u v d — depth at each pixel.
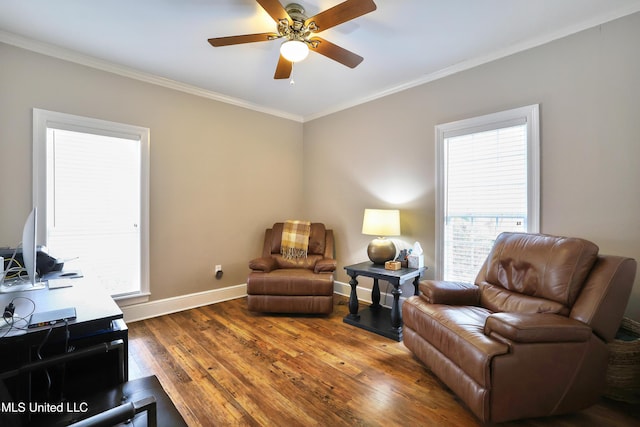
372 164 3.61
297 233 3.71
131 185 3.00
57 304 1.43
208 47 2.54
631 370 1.75
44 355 1.26
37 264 2.04
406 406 1.73
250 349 2.40
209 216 3.52
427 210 3.10
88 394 1.30
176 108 3.25
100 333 1.34
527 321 1.54
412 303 2.22
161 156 3.15
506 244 2.26
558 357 1.54
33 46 2.44
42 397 1.24
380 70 2.96
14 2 1.95
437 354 1.89
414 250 3.01
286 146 4.30
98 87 2.76
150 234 3.09
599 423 1.60
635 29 1.99
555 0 1.95
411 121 3.23
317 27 1.92
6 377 0.96
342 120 3.94
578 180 2.22
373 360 2.24
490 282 2.28
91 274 2.12
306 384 1.94
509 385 1.48
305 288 3.06
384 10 2.05
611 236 2.09
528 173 2.43
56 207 2.60
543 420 1.63
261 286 3.09
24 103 2.42
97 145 2.80
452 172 2.93
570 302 1.75
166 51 2.60
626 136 2.04
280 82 3.24
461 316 1.88
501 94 2.59
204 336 2.64
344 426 1.57
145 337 2.61
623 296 1.67
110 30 2.29
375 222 3.10
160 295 3.16
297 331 2.76
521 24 2.22
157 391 1.17
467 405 1.62
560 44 2.29
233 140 3.73
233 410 1.69
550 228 2.34
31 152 2.45
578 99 2.21
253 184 3.93
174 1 1.96
